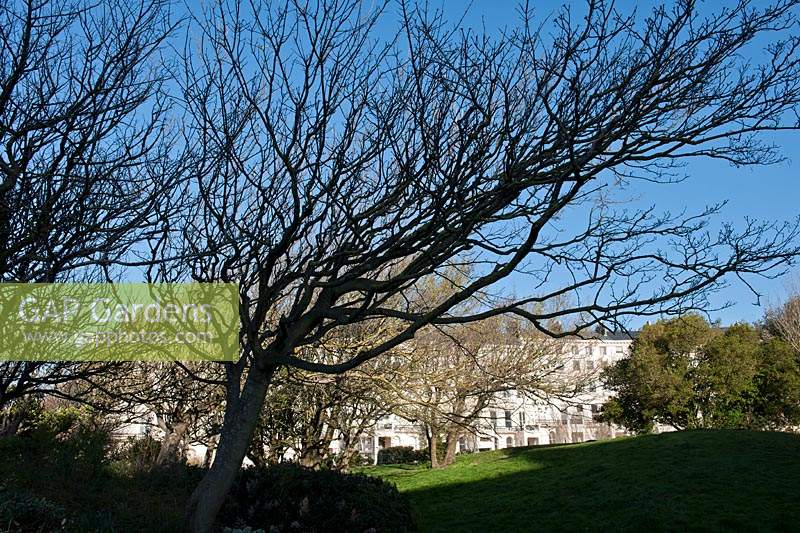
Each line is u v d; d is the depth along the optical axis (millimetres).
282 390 13812
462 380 12461
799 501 11250
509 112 5156
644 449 16594
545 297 5410
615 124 4605
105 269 6484
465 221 5223
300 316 6184
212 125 5820
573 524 11836
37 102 5523
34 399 12883
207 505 5633
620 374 24281
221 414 13844
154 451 13367
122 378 9016
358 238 5578
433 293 12930
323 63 5422
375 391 12453
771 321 27516
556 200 4641
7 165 5109
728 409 23625
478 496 15430
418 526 9523
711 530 10406
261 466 10172
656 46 4582
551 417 31141
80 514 6957
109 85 5695
